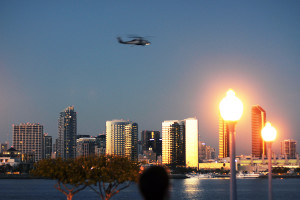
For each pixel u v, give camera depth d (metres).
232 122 19.14
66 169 80.19
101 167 83.88
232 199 19.11
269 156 26.77
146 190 8.71
